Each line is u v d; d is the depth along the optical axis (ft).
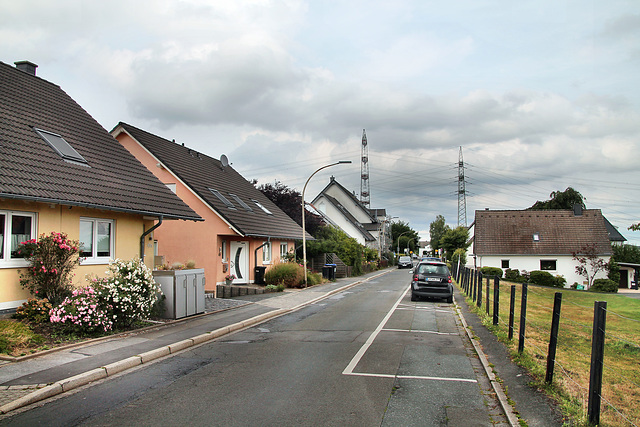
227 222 67.56
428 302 60.90
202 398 19.43
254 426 16.28
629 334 40.52
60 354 25.81
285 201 124.47
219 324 38.06
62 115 48.34
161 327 36.32
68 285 34.14
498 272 126.52
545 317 48.67
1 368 22.72
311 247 116.88
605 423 15.81
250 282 79.77
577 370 25.32
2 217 31.65
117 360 24.67
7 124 38.50
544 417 17.03
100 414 17.42
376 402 19.11
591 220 137.59
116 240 42.47
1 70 45.93
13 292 31.89
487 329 37.32
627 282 138.31
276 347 30.50
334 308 53.98
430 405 18.83
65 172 38.45
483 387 21.45
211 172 85.30
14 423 16.46
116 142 53.83
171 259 69.62
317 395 19.93
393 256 278.87
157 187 51.16
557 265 130.72
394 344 31.68
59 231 35.99
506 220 140.26
